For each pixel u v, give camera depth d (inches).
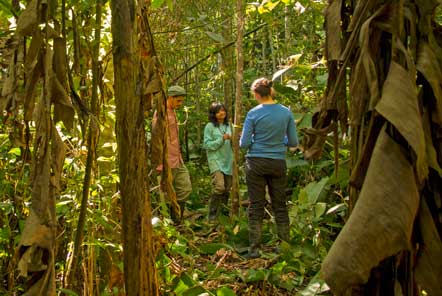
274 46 416.2
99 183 116.2
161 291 125.3
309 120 234.7
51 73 69.2
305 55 291.7
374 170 61.1
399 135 63.2
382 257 58.0
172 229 130.6
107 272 119.9
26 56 70.4
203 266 176.1
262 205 198.1
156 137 90.3
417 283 69.2
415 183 60.9
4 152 115.9
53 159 68.3
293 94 258.4
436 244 65.4
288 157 241.6
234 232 209.3
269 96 197.8
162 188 93.3
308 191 198.2
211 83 390.0
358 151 68.6
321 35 264.5
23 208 116.8
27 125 78.6
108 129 124.3
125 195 75.2
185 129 349.4
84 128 79.0
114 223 118.8
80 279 112.2
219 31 312.7
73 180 114.0
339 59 72.5
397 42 65.1
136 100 74.4
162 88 88.5
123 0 72.8
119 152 75.2
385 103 61.2
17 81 70.9
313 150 79.7
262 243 215.0
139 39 85.0
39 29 69.7
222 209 264.1
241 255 204.1
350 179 67.2
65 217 114.7
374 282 68.6
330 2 75.5
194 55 373.1
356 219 59.1
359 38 68.0
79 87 98.7
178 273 131.6
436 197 68.2
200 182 320.2
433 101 67.2
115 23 73.3
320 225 190.5
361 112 68.3
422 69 64.7
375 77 65.1
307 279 170.1
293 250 181.5
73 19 85.3
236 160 247.0
